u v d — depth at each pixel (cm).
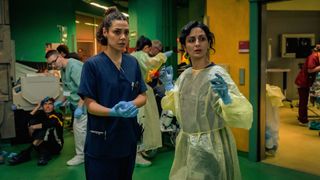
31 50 762
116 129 190
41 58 780
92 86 187
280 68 902
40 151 412
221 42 427
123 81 193
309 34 895
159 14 688
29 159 419
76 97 392
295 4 877
